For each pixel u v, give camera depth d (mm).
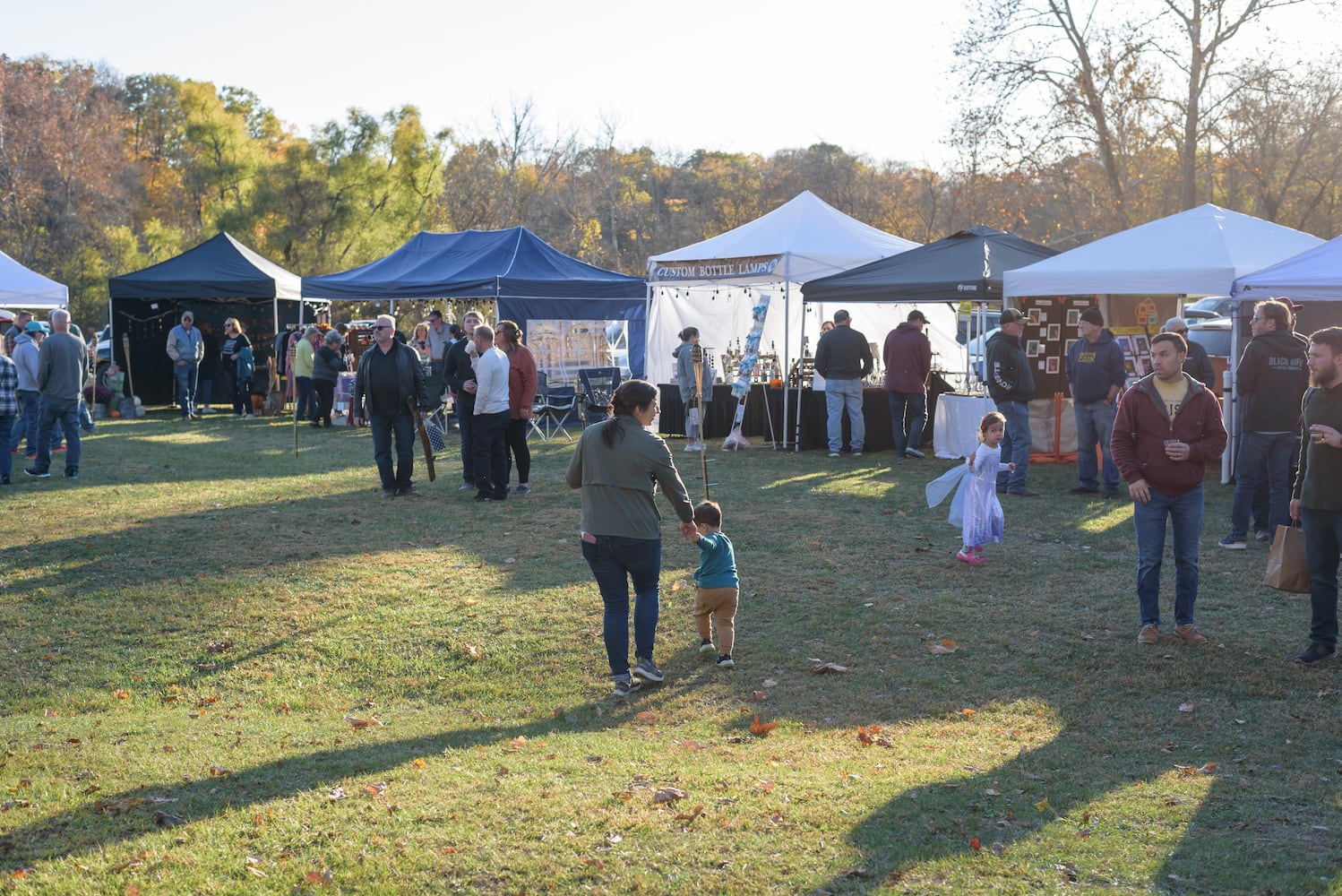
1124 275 12445
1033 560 8578
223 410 22609
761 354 17234
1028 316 14242
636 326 20406
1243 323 11875
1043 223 39719
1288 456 8711
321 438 17297
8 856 3807
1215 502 10930
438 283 18875
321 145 37188
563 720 5562
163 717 5605
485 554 8945
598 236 58188
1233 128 30234
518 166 54250
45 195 49688
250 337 25109
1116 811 4148
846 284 14523
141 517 10438
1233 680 5816
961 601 7445
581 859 3736
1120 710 5445
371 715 5703
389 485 11523
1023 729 5211
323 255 36719
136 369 24062
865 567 8406
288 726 5473
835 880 3570
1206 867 3652
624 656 5930
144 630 7023
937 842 3859
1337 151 32500
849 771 4629
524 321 18922
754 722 5379
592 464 5914
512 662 6473
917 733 5211
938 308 18922
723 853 3787
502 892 3529
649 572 5969
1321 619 6020
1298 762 4688
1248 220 13258
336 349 19188
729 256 16203
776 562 8594
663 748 5016
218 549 9086
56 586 7938
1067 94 29219
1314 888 3486
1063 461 14039
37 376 13117
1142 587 6500
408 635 6918
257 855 3795
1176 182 32375
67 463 12977
